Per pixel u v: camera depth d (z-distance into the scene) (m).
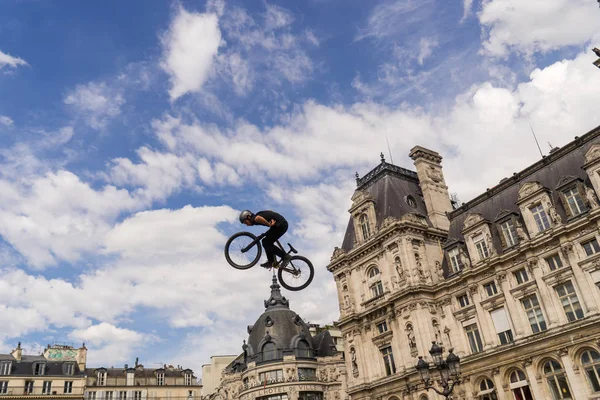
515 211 48.81
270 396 81.38
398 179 62.62
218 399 97.50
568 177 44.31
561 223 42.91
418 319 49.88
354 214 60.81
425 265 53.28
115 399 94.62
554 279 42.56
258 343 88.44
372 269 57.41
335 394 84.69
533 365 42.09
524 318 44.19
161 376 101.00
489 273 47.84
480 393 45.69
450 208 61.59
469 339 48.69
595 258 40.25
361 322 56.31
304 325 91.69
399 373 50.25
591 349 39.16
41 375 84.88
